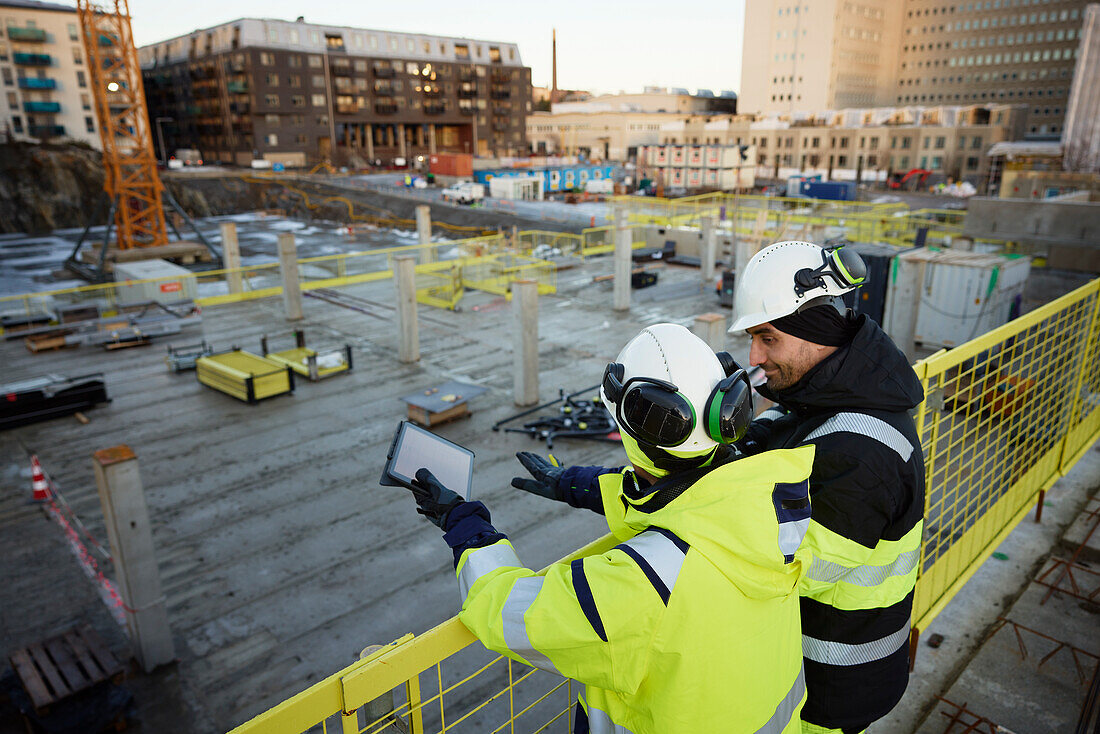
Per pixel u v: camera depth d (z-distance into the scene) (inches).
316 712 56.4
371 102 4254.4
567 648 48.3
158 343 898.7
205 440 603.8
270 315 1041.5
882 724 139.6
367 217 2620.6
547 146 5315.0
